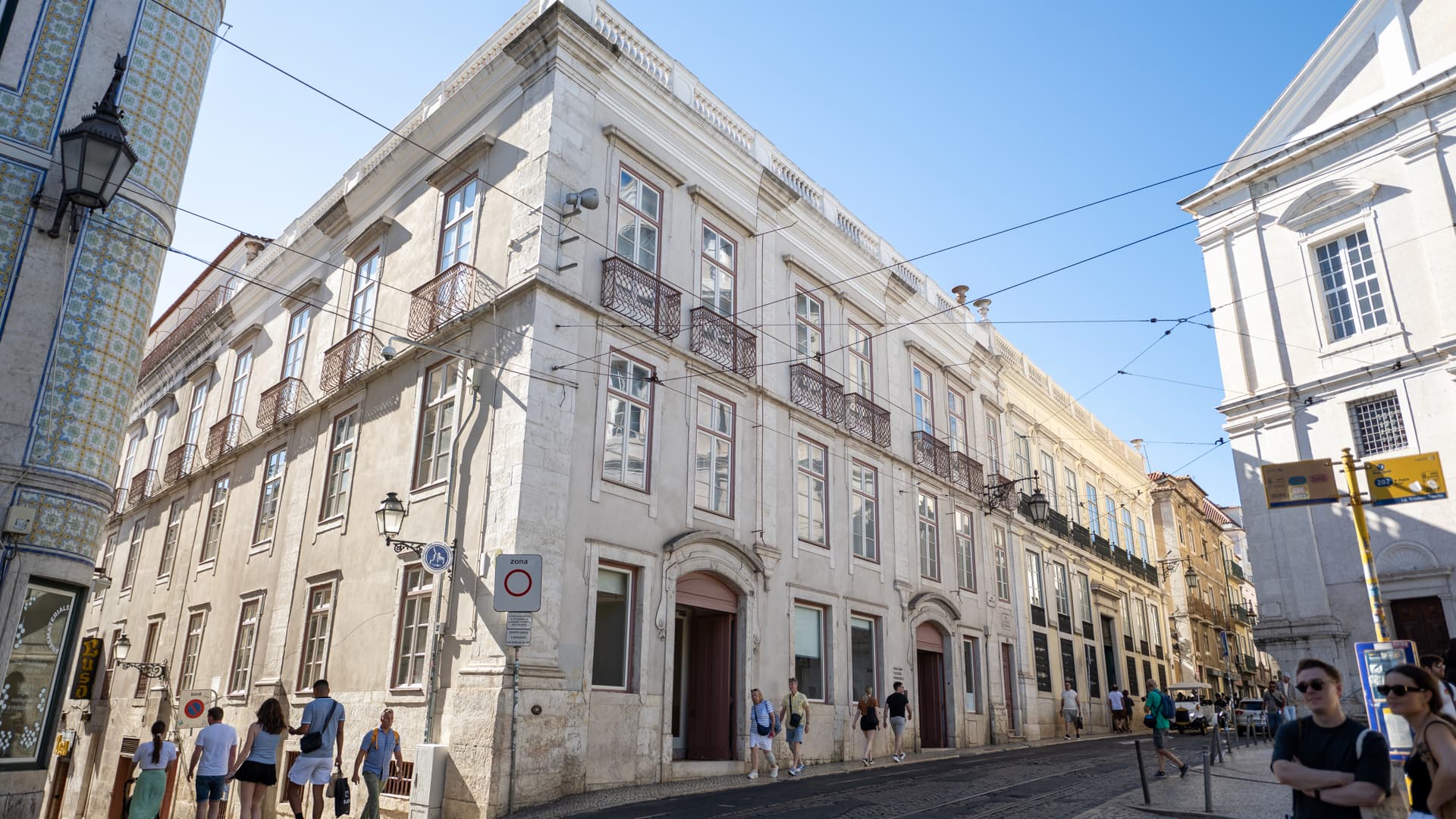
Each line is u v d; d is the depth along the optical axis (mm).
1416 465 9781
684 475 13359
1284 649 16500
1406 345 15930
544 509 11070
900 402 19391
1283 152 17891
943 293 22406
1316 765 3711
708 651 13750
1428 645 15125
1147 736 23859
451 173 14336
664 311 13594
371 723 11789
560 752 10461
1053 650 23688
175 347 22859
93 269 8055
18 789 7051
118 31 8555
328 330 16469
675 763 12148
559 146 12602
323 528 14375
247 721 14258
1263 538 17172
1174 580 34188
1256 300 18156
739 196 15953
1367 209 16812
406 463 13000
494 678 10211
